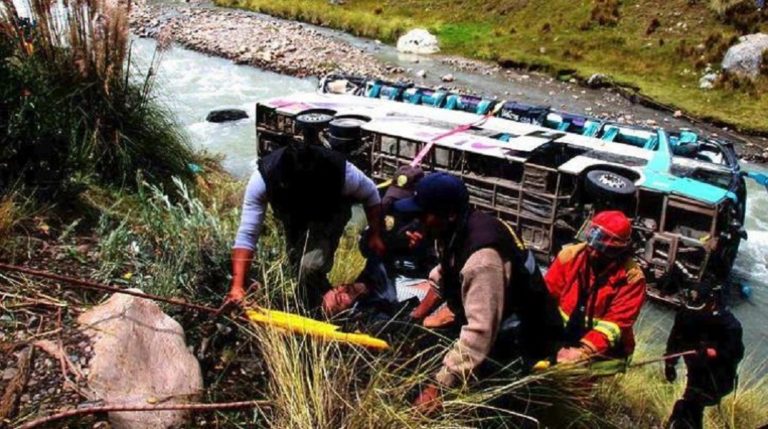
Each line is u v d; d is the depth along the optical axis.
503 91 18.02
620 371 3.73
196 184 6.70
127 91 6.38
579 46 20.50
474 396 2.98
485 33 22.80
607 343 3.60
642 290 3.72
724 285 8.13
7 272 3.33
